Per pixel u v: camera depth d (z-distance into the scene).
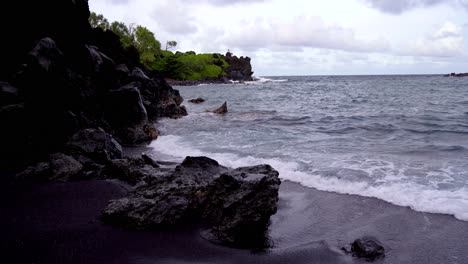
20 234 8.05
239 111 35.22
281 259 7.22
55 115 14.60
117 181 11.87
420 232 8.27
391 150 16.25
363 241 7.59
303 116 29.80
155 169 12.83
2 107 13.25
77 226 8.48
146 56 120.62
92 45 24.83
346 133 21.56
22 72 14.61
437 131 21.69
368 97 52.78
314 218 9.26
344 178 12.02
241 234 8.00
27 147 13.57
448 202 9.66
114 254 7.25
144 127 21.20
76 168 12.27
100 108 20.52
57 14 18.81
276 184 8.51
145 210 8.57
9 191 10.88
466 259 7.11
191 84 118.12
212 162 10.53
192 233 8.23
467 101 42.59
